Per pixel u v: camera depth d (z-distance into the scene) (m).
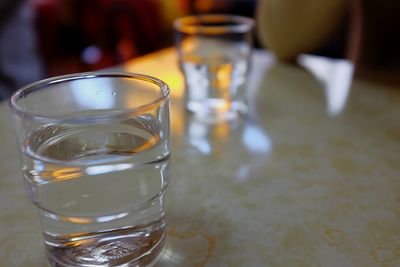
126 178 0.19
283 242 0.22
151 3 1.36
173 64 0.50
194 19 0.43
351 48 0.51
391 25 0.46
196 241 0.22
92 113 0.22
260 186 0.27
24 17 0.90
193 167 0.29
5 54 0.86
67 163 0.18
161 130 0.20
